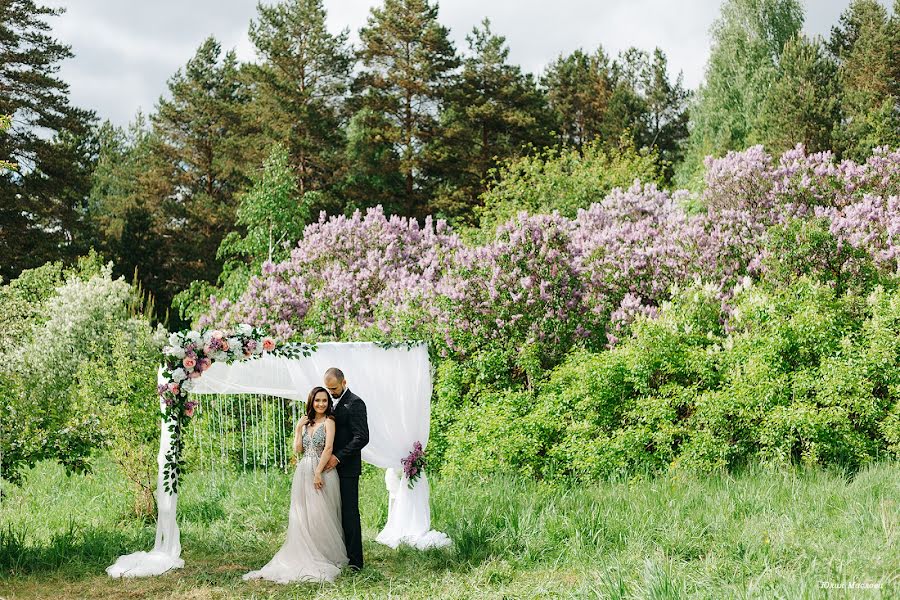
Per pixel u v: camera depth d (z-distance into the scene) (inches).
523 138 1321.4
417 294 485.4
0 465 312.0
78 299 531.5
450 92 1282.0
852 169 545.3
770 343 409.4
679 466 386.6
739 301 448.5
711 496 331.3
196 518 364.2
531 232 483.5
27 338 525.7
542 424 414.0
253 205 772.6
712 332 436.5
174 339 306.7
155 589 266.1
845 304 429.4
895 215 493.7
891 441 383.9
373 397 324.8
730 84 1280.8
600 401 418.0
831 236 474.6
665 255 512.1
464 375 458.9
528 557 280.7
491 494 361.7
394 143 1272.1
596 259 528.1
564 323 476.1
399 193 1269.7
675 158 1622.8
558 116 1472.7
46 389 353.4
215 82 1544.0
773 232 482.3
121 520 363.9
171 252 1283.2
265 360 324.5
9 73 1109.1
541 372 461.4
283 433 475.8
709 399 396.2
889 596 202.4
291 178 792.3
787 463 376.8
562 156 919.7
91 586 269.0
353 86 1314.0
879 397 408.2
